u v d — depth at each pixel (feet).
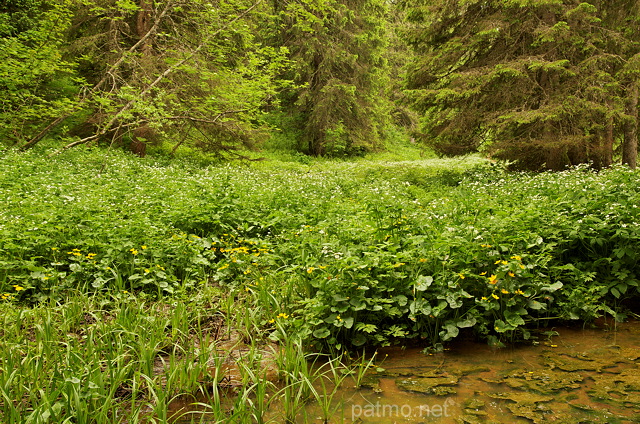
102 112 43.68
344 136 85.46
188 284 16.38
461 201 21.30
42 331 11.79
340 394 10.74
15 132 43.55
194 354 11.86
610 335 14.23
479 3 44.75
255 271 17.72
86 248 16.93
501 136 43.21
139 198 24.97
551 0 38.19
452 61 45.52
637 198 18.34
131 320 13.05
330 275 13.52
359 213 20.93
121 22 50.98
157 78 44.47
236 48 52.75
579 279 16.06
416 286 13.58
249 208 23.79
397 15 98.94
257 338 13.79
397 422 9.37
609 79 38.70
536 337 14.20
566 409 9.71
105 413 8.85
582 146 40.70
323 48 79.15
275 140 82.84
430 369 12.04
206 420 9.65
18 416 8.40
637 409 9.65
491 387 10.88
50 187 24.97
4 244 15.84
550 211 18.74
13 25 52.29
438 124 46.09
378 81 84.89
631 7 40.22
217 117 46.29
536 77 42.68
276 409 10.05
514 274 14.28
